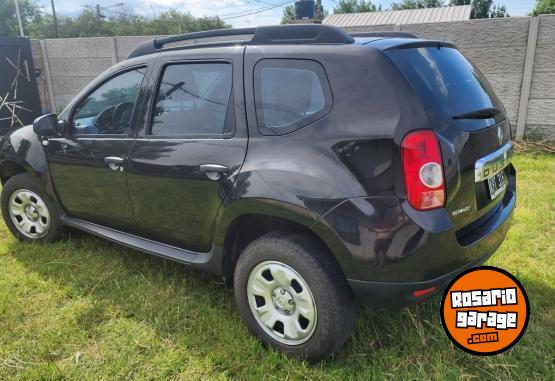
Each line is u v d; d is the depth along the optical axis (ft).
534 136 23.39
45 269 11.59
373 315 9.19
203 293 10.41
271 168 7.68
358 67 7.22
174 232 9.80
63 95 34.32
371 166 6.84
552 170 19.40
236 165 8.23
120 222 11.02
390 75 6.99
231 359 8.21
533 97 22.89
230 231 8.62
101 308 9.88
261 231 8.89
